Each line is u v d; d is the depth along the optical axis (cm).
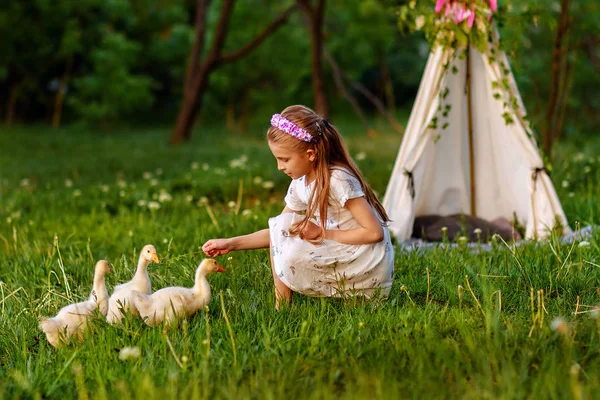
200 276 408
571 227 658
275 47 2233
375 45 2430
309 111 411
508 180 667
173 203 826
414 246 565
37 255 592
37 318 429
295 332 372
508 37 653
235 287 458
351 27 2267
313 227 423
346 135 2045
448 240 638
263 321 382
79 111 2225
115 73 2195
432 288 457
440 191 693
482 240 634
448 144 682
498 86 639
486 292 402
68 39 2197
